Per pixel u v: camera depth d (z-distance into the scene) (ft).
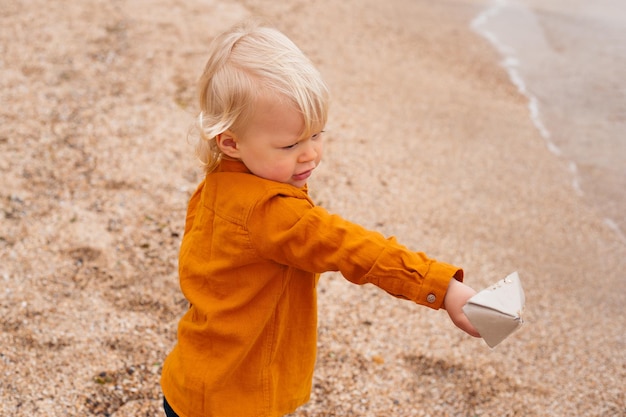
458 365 10.42
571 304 12.13
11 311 10.28
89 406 8.90
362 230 5.23
